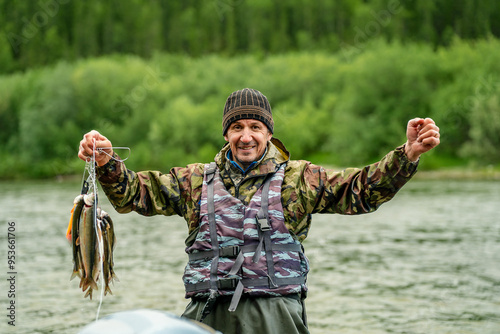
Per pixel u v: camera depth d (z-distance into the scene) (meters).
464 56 59.06
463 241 15.49
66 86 64.19
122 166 3.10
